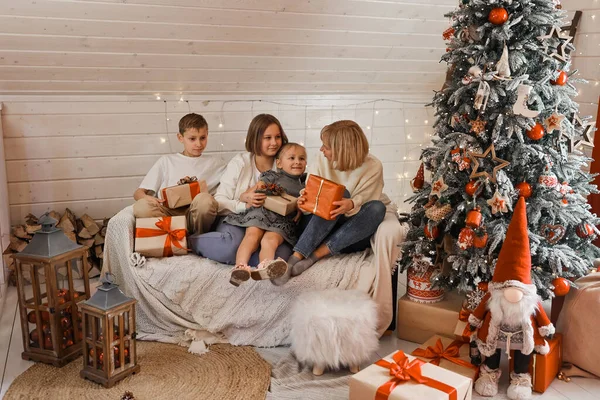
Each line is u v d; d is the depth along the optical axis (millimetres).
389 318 2498
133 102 3215
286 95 3467
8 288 3082
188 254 2621
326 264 2508
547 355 2129
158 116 3275
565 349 2289
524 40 2137
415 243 2422
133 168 3326
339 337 2162
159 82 3115
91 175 3268
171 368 2285
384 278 2459
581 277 2334
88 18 2588
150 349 2438
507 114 2145
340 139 2564
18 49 2695
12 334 2566
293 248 2520
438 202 2289
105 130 3211
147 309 2535
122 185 3338
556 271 2238
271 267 2252
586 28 3090
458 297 2551
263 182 2664
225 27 2801
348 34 3037
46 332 2295
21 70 2844
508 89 2080
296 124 3568
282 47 3023
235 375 2232
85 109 3148
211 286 2477
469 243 2180
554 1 2164
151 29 2725
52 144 3150
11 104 3033
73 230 3119
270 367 2297
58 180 3219
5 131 3049
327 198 2445
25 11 2480
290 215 2621
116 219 2574
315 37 3000
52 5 2477
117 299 2125
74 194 3268
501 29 2092
